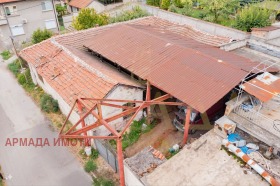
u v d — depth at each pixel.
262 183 10.15
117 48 18.36
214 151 11.66
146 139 15.68
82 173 14.31
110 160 14.14
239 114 12.28
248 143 11.73
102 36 20.28
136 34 19.12
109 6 35.97
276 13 27.25
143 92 17.39
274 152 11.06
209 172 10.80
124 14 29.50
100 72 16.14
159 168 11.13
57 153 15.59
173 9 30.05
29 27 31.34
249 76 12.79
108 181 13.47
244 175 10.55
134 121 16.78
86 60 18.36
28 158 15.36
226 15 28.08
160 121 16.88
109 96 14.78
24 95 21.34
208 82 13.11
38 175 14.31
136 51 17.38
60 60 18.80
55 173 14.38
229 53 17.25
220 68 13.72
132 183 11.84
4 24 29.52
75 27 26.77
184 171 10.93
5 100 20.80
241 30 24.27
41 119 18.47
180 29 23.66
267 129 11.33
